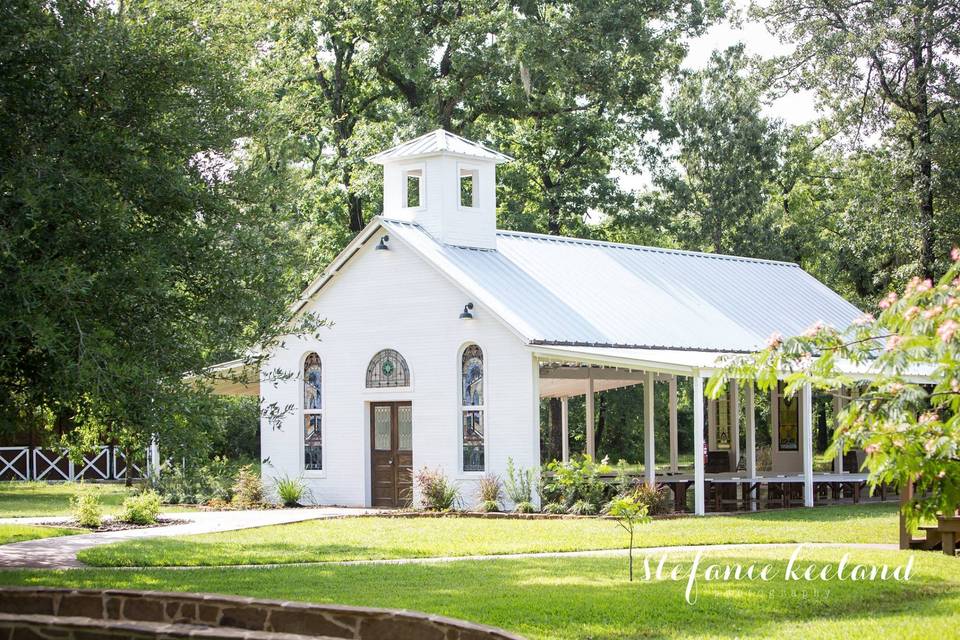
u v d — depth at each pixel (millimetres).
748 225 49781
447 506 28047
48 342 13234
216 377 17594
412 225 30938
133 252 15258
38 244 14508
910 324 11578
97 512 24469
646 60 43438
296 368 32156
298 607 11578
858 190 46188
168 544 20766
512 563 17938
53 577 16578
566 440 35594
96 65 15234
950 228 40938
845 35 40000
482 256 31094
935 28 39188
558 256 33344
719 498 29609
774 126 51156
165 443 15297
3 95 15070
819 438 57969
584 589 15125
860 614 13516
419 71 42562
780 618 13352
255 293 17281
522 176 46594
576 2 42781
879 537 21141
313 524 24766
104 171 15477
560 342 27656
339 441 31266
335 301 31547
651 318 31578
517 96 44438
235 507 30156
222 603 11906
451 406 29141
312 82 46188
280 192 18375
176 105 16391
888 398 11727
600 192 48656
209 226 16688
